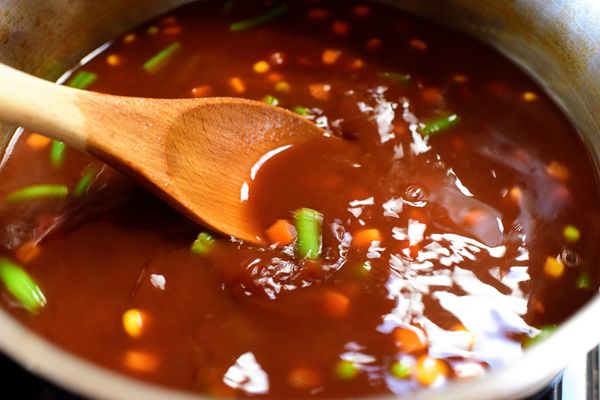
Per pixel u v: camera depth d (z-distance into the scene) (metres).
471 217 0.43
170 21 0.52
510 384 0.33
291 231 0.42
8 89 0.39
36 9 0.48
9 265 0.42
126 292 0.41
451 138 0.46
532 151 0.46
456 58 0.50
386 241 0.42
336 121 0.47
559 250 0.43
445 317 0.41
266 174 0.44
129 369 0.39
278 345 0.40
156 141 0.42
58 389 0.34
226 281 0.41
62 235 0.43
